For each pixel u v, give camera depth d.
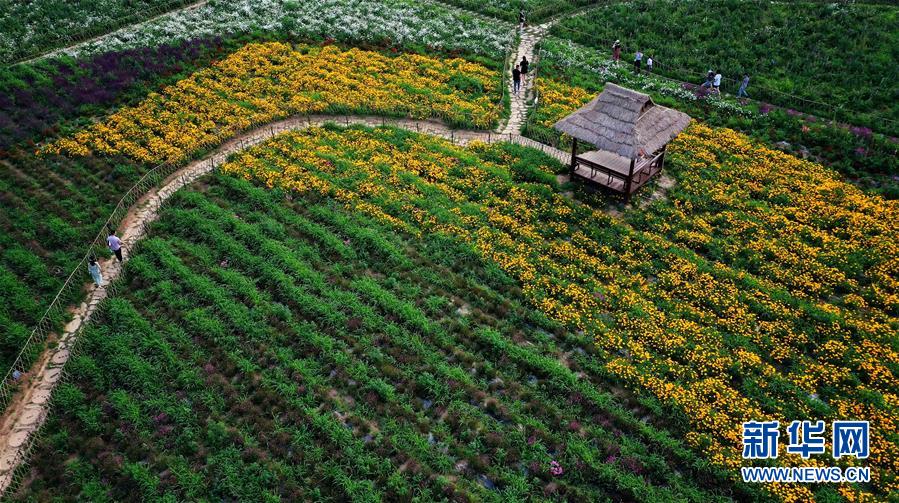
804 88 43.28
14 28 50.94
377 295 28.89
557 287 29.55
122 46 48.59
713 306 28.67
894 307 28.41
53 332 27.97
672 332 27.31
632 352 26.70
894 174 36.19
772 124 40.44
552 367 25.80
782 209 33.84
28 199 34.81
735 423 24.05
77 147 38.16
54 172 36.78
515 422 24.25
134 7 54.84
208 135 39.56
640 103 32.00
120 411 24.41
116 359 26.05
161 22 52.44
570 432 23.89
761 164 37.06
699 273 30.19
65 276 30.44
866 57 44.81
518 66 47.84
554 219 33.66
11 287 29.61
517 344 27.23
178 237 32.34
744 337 27.17
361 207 34.16
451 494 22.09
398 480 22.20
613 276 30.28
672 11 53.00
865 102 41.38
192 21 53.06
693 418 24.09
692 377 25.69
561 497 21.98
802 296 29.12
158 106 42.34
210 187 35.69
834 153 37.69
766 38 48.38
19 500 22.02
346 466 22.80
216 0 55.81
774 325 27.58
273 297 29.14
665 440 23.39
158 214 33.81
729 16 50.78
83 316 28.66
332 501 21.89
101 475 22.69
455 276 30.31
